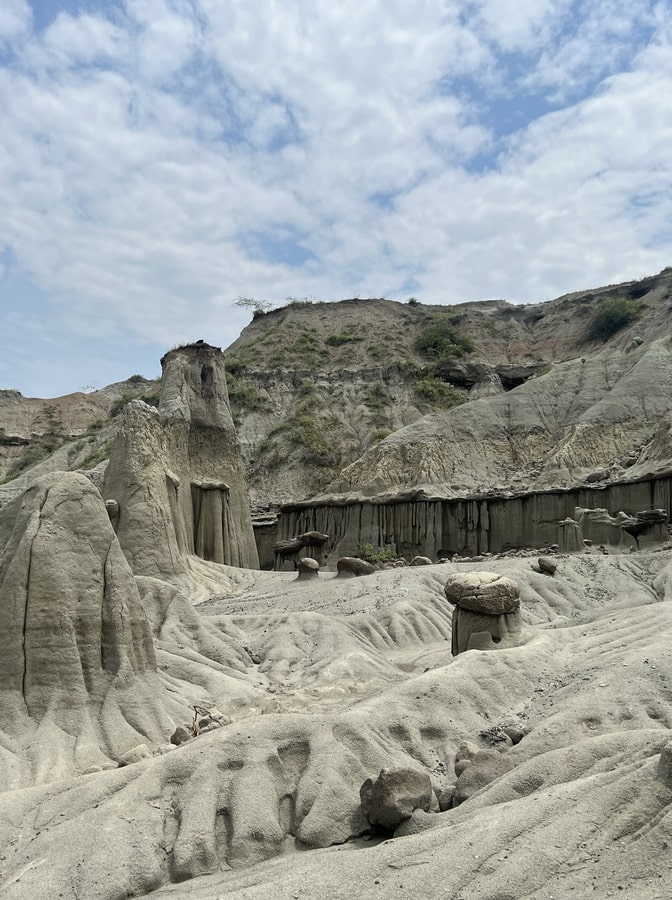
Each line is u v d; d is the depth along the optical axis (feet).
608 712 47.06
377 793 37.65
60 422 317.63
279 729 44.11
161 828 36.83
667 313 254.27
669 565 118.42
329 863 32.63
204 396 163.02
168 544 121.80
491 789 38.40
